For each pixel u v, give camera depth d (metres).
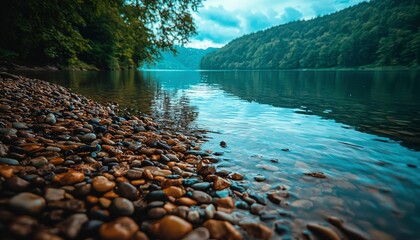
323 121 5.50
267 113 6.50
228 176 2.66
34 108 4.63
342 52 85.62
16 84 7.15
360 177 2.64
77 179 2.11
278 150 3.57
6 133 3.02
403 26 78.44
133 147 3.26
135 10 8.29
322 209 2.04
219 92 12.18
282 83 19.58
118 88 12.35
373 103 8.16
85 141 3.35
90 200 1.85
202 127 4.97
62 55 24.38
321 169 2.87
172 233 1.59
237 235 1.66
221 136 4.33
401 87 14.28
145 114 6.21
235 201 2.14
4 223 1.42
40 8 10.08
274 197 2.20
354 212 2.00
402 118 5.74
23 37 13.23
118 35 12.01
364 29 93.00
